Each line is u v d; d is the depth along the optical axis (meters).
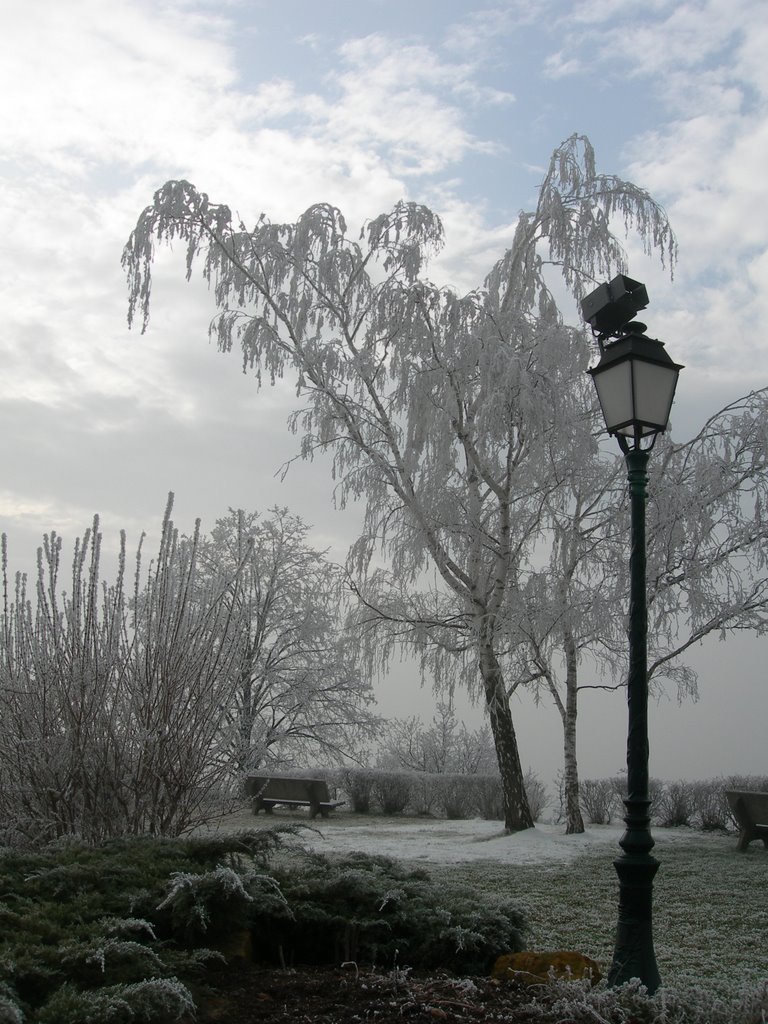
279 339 15.29
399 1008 4.07
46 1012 3.33
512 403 13.53
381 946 4.95
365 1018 3.97
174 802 6.62
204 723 6.83
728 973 6.14
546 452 13.91
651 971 4.96
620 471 14.48
